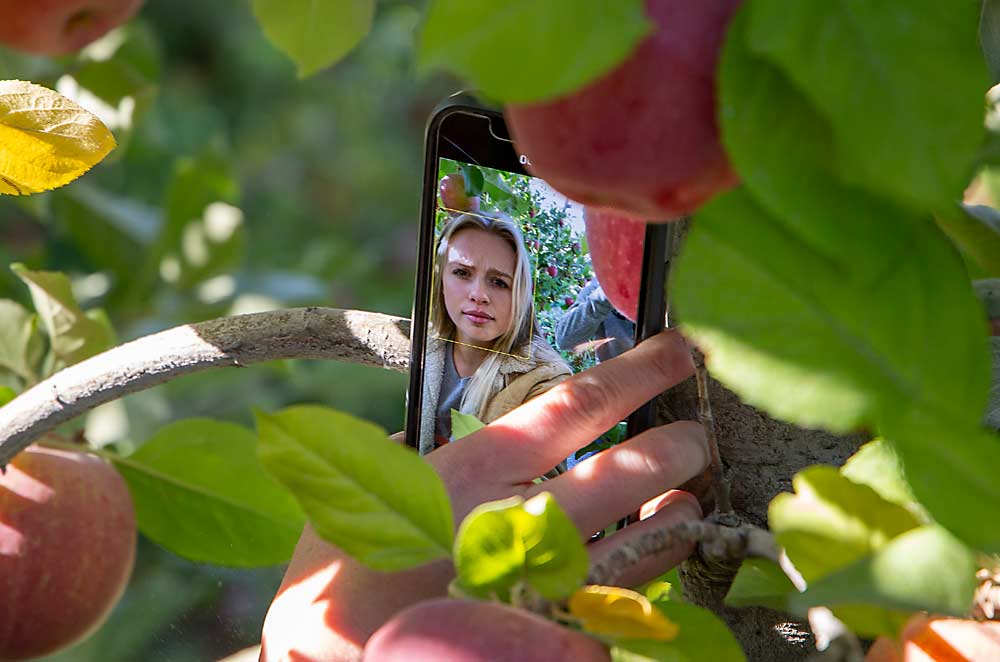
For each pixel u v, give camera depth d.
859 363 0.32
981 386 0.32
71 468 0.77
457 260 0.69
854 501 0.43
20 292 1.39
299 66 0.59
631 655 0.41
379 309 3.32
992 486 0.32
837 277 0.32
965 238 0.54
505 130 0.69
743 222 0.33
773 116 0.32
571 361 0.70
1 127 0.58
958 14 0.31
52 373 0.91
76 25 0.53
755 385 0.32
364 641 0.59
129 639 1.97
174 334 0.69
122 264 1.42
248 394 1.92
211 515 0.77
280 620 0.62
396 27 3.80
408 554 0.45
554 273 0.70
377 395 2.55
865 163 0.30
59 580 0.75
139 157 1.95
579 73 0.29
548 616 0.42
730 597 0.49
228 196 1.46
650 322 0.66
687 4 0.34
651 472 0.61
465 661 0.38
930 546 0.38
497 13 0.30
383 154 3.71
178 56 3.60
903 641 0.44
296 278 1.54
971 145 0.30
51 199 1.40
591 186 0.36
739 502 0.66
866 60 0.30
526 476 0.63
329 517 0.45
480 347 0.70
